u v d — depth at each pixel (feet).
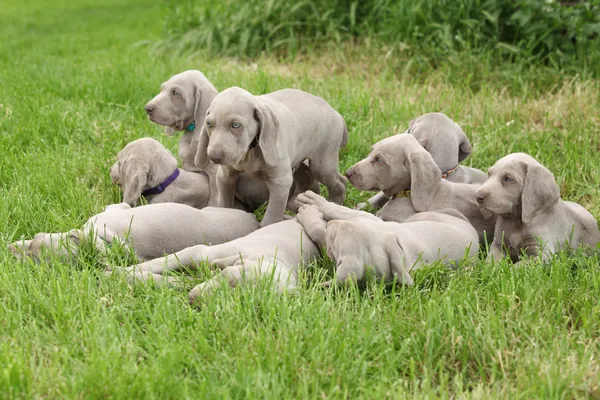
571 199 28.94
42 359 16.39
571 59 41.37
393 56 45.16
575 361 16.97
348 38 48.80
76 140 33.76
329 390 15.83
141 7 95.45
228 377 15.98
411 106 37.52
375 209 27.91
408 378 16.62
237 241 21.42
